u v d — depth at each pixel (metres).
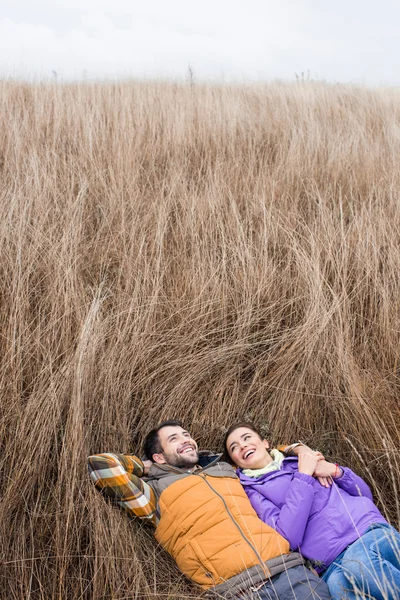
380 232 4.64
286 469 2.95
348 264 4.38
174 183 5.38
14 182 5.14
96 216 5.04
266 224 4.80
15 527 2.63
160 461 2.96
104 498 2.74
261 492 2.86
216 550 2.50
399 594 2.23
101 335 3.59
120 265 4.39
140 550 2.64
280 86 9.48
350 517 2.56
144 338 3.74
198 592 2.47
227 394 3.60
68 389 3.18
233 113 7.35
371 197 5.11
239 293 4.21
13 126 6.27
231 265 4.42
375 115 8.11
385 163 6.16
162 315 3.98
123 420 3.25
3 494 2.73
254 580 2.38
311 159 6.12
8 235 4.29
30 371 3.37
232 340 3.89
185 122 7.00
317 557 2.60
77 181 5.44
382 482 3.02
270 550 2.51
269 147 6.68
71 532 2.62
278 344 3.84
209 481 2.81
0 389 3.15
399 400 3.37
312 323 3.82
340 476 2.82
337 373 3.57
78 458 2.85
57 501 2.70
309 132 6.75
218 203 5.06
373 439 3.15
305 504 2.66
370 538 2.50
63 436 2.99
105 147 6.07
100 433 3.13
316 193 5.41
